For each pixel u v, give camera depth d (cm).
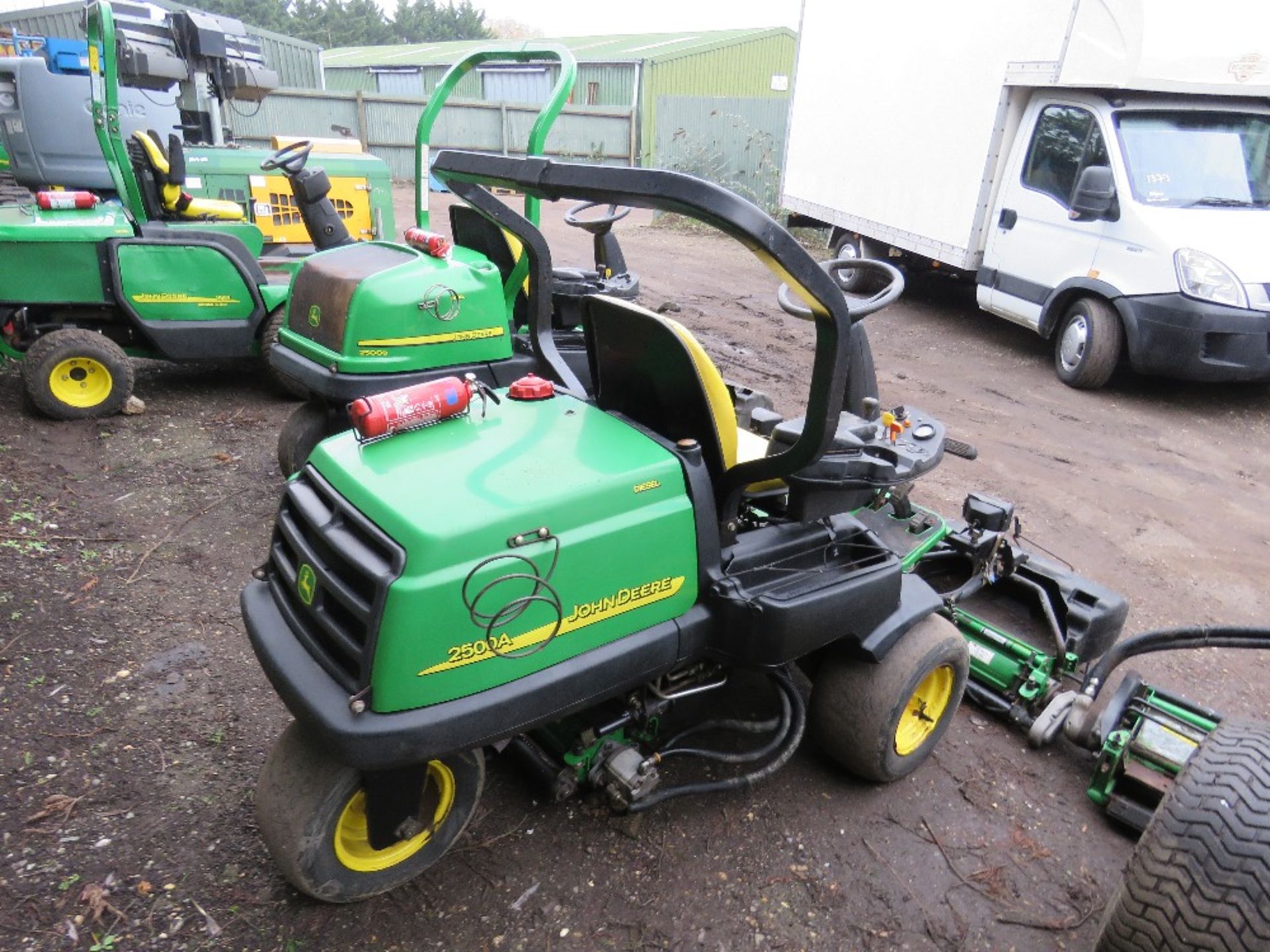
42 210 507
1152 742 262
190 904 225
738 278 1046
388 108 1848
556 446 225
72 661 308
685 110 1738
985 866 253
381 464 212
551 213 1553
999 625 342
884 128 909
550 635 204
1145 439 605
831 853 253
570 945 221
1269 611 399
